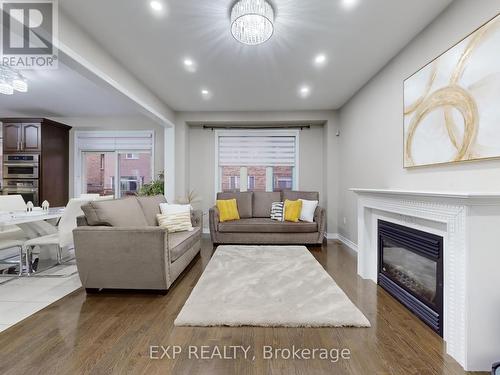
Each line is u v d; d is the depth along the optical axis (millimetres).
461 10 1896
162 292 2375
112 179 5719
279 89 3799
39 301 2209
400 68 2715
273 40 2521
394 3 2004
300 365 1427
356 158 3918
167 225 3305
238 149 5406
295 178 5371
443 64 2043
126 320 1893
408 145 2520
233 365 1425
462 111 1851
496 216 1432
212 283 2525
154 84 3617
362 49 2686
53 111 5172
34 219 2611
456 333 1493
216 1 1985
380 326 1827
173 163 4867
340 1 1982
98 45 2562
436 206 1696
